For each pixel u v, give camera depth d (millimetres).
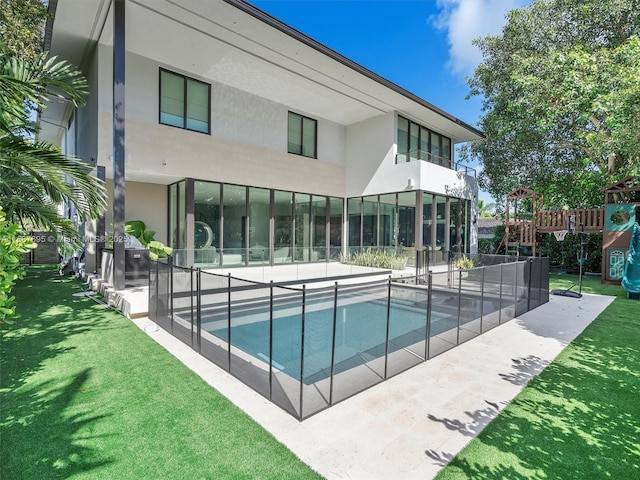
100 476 2303
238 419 3043
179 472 2355
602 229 12961
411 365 4418
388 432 2898
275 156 13078
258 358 4215
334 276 11914
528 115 13383
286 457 2539
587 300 9039
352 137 15766
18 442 2656
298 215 14125
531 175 16469
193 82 11219
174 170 10414
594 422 3098
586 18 12547
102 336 5309
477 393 3660
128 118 9562
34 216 5312
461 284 5516
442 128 16109
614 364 4516
